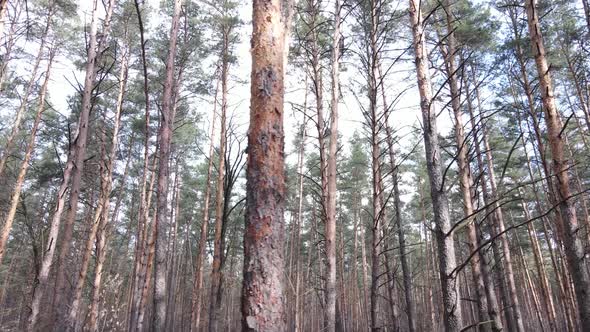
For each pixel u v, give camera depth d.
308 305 37.16
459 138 9.86
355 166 25.69
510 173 21.44
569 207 7.57
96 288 16.09
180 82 18.67
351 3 9.82
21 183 17.45
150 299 29.19
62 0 18.06
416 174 25.20
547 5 13.88
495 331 8.88
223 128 13.08
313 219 23.25
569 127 18.62
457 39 12.42
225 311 33.00
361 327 37.53
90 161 19.73
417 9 4.93
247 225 3.02
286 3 4.48
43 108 19.81
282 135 3.28
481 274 9.60
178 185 28.47
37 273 9.41
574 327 18.38
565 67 16.56
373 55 8.88
